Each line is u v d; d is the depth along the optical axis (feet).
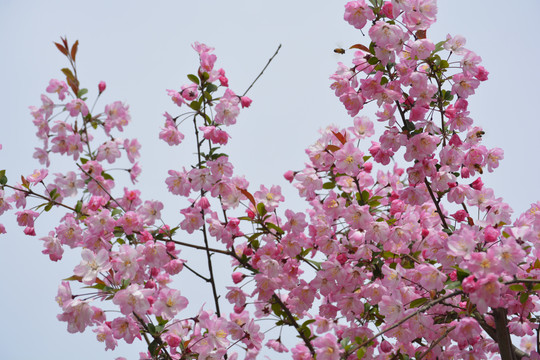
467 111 10.55
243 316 11.55
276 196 11.21
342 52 10.50
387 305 9.93
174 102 11.21
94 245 10.89
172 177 11.21
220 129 11.04
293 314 12.04
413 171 10.59
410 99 10.66
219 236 11.21
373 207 10.87
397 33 9.81
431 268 8.97
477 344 11.03
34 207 11.78
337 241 11.23
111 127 11.75
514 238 8.68
